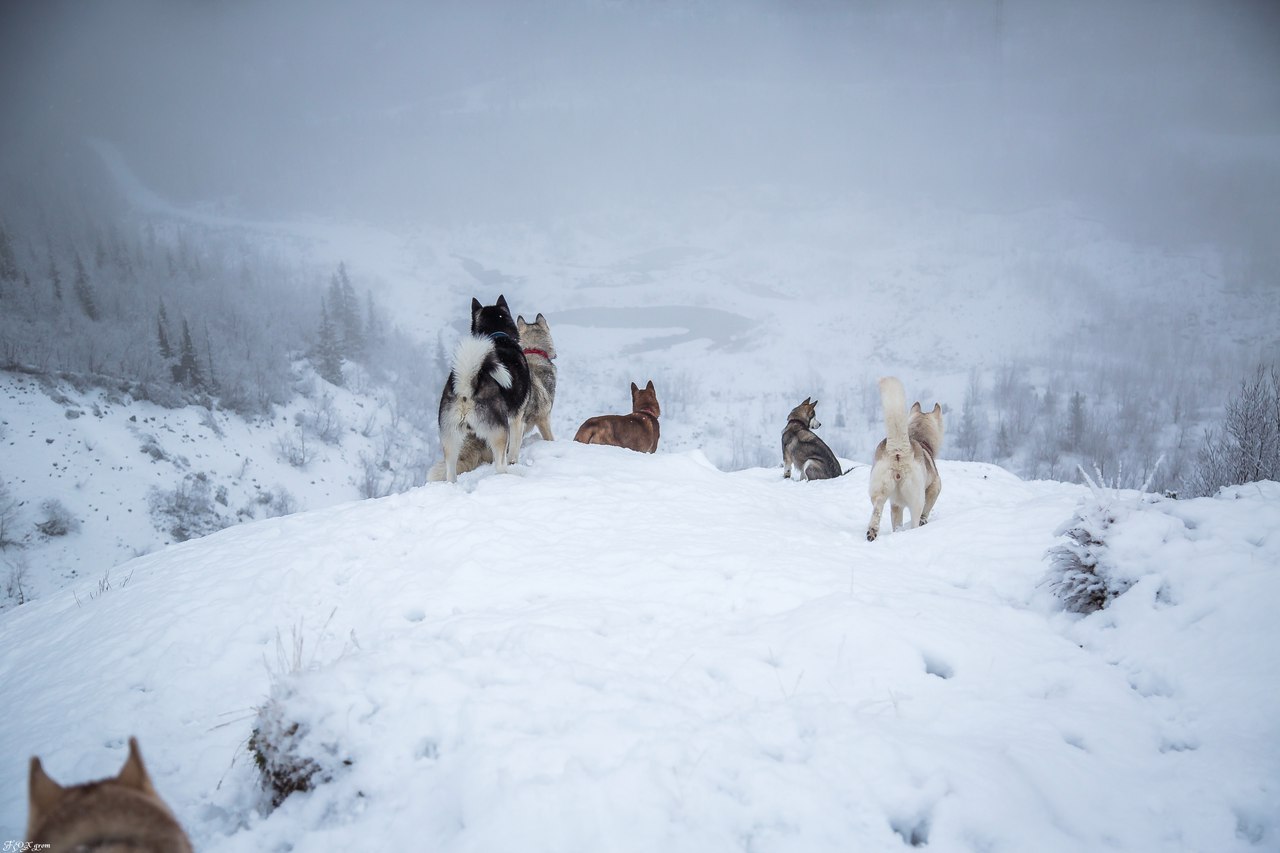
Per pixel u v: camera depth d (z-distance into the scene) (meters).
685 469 10.41
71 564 55.66
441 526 7.35
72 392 71.12
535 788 3.15
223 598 6.43
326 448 87.19
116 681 5.38
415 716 3.86
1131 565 5.20
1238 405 24.67
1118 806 3.28
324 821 3.49
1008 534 6.63
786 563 6.17
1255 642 4.29
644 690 4.10
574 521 7.43
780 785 3.24
